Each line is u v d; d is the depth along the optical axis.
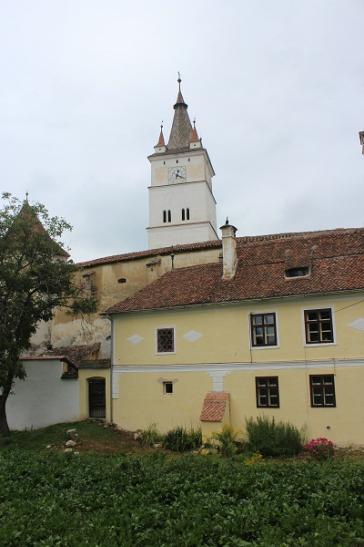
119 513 10.48
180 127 66.81
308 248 25.44
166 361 25.30
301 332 22.34
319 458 18.66
